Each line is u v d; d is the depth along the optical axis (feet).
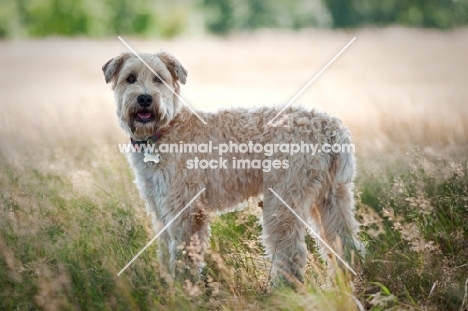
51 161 37.35
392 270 23.54
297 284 22.41
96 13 169.48
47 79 101.81
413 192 30.09
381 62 112.37
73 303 21.40
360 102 61.82
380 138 41.06
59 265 22.75
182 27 175.63
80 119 52.26
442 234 25.49
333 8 181.57
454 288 21.99
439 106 54.24
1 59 126.00
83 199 28.68
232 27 180.65
